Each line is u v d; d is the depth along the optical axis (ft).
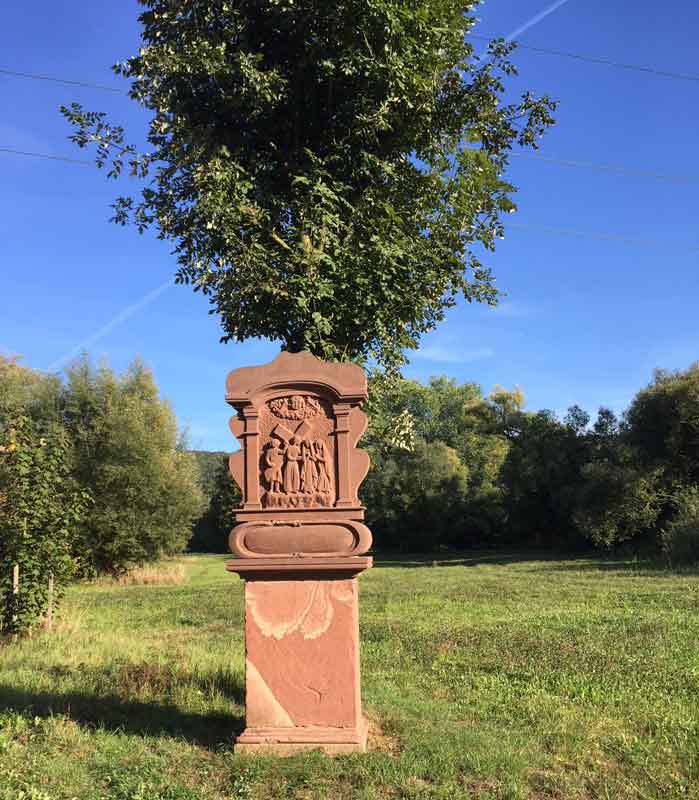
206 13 22.53
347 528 17.84
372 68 21.58
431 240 24.41
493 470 159.02
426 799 14.52
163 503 101.09
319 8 21.67
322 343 21.57
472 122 24.84
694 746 17.92
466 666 28.43
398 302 23.41
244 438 18.76
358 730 17.49
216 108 23.07
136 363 110.83
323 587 17.92
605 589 58.59
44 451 39.81
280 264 22.07
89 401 100.32
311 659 17.71
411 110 23.16
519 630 37.19
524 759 17.06
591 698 23.09
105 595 71.51
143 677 25.43
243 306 22.53
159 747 18.02
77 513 40.34
